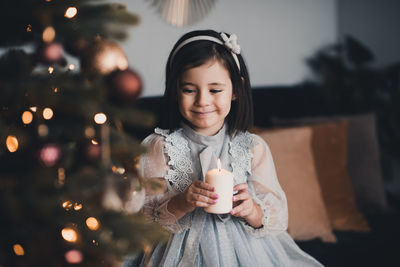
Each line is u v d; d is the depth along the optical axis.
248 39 2.42
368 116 2.06
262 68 2.48
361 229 1.79
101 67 0.78
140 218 0.81
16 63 0.76
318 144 1.88
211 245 1.10
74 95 0.73
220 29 2.32
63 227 0.76
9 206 0.68
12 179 0.73
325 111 2.32
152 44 2.12
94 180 0.75
